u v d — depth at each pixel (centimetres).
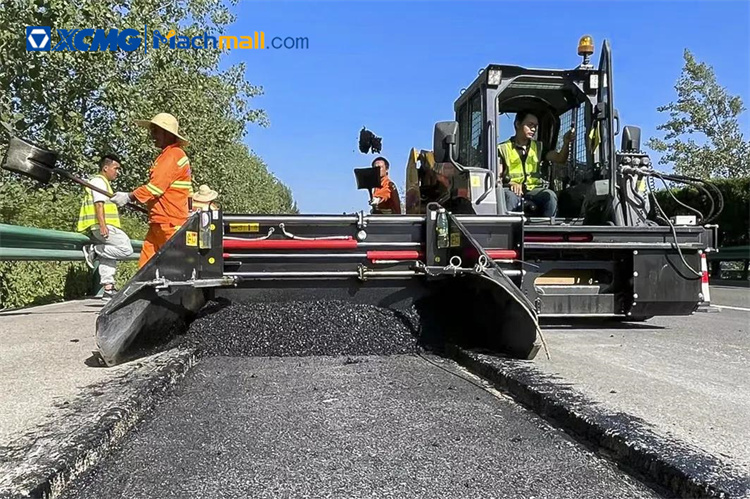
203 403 333
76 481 231
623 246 575
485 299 448
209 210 440
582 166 673
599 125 645
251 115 1703
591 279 589
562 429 295
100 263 789
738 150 2527
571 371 380
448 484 231
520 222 472
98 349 389
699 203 1505
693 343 517
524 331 408
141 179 1146
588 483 234
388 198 904
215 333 465
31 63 783
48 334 522
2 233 620
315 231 471
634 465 246
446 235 466
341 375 397
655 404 308
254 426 295
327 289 497
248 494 221
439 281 502
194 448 266
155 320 415
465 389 367
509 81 636
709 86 2609
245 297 494
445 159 604
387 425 298
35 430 259
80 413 282
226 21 1409
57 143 852
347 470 244
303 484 230
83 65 856
